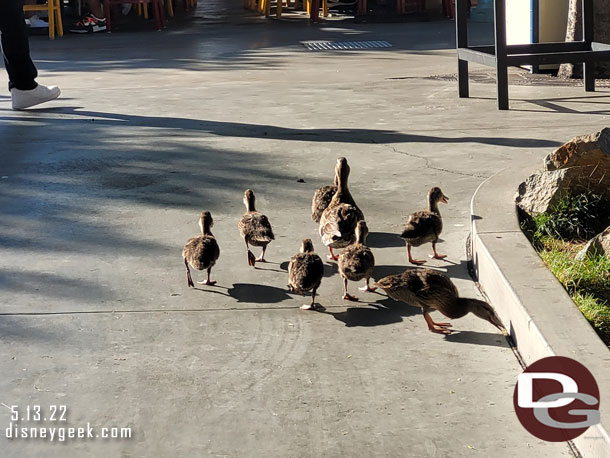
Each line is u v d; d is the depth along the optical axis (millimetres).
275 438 3254
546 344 3457
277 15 14852
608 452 2832
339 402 3500
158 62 10508
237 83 8961
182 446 3219
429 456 3117
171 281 4750
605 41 8570
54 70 10094
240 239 5164
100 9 14281
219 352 3941
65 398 3559
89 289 4656
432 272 4109
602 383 3152
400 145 6535
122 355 3918
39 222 5371
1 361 3859
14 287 4680
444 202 5188
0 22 7789
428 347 3955
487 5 13469
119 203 5609
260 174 6039
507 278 4082
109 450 3199
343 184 5113
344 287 4555
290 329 4172
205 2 18672
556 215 5035
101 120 7496
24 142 6867
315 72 9492
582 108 7418
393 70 9438
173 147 6641
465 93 7965
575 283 4375
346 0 15164
